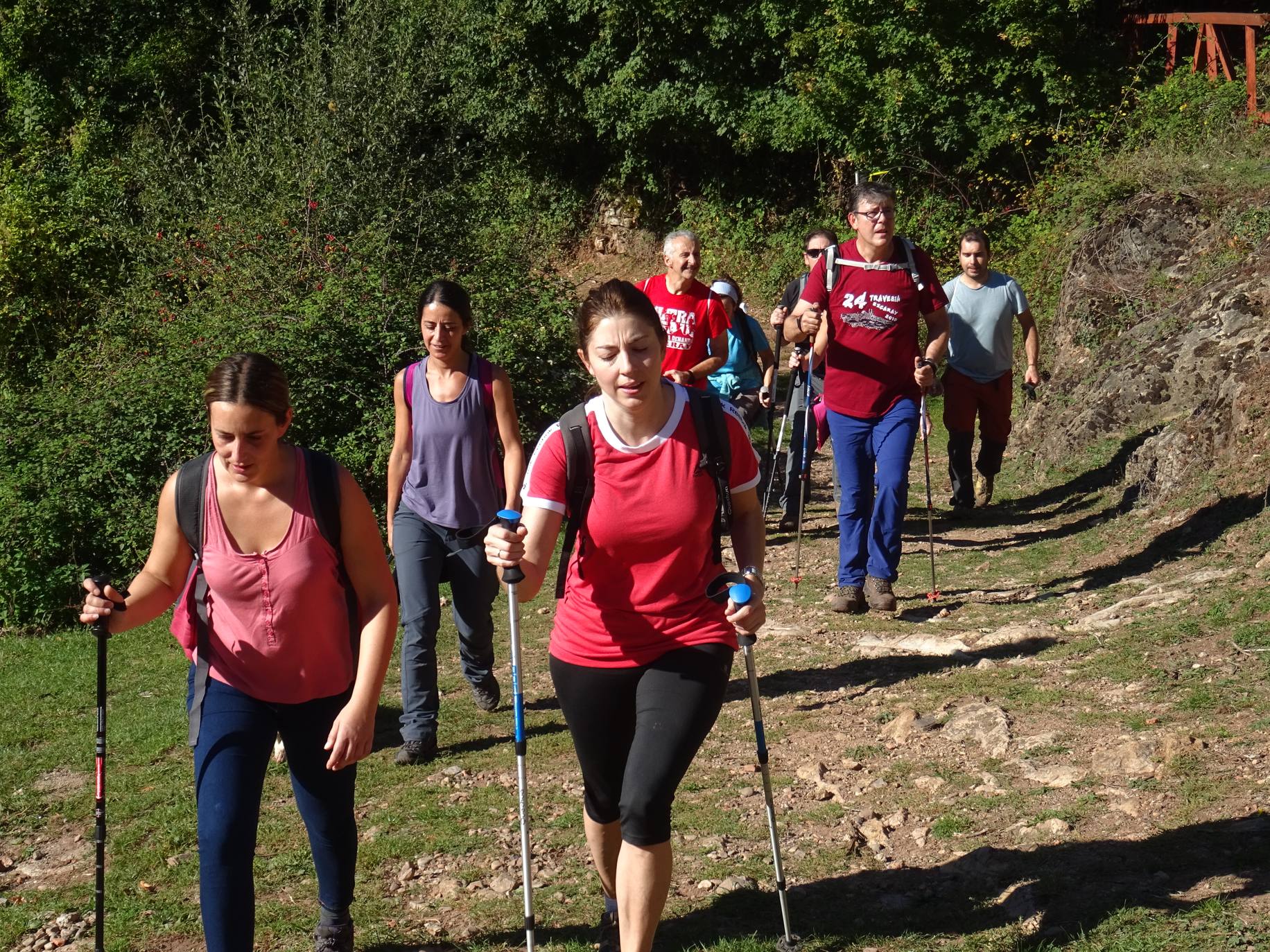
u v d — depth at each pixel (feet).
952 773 14.38
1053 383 34.01
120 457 28.86
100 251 48.32
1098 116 52.24
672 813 14.10
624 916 9.58
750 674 10.88
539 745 17.13
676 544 9.91
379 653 10.24
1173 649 17.12
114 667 22.99
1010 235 54.13
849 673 18.67
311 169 45.01
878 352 21.15
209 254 43.09
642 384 9.63
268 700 10.43
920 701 16.90
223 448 9.79
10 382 43.39
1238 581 19.11
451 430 16.69
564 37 73.87
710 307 24.52
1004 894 11.44
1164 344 29.91
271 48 56.03
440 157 50.60
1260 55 48.44
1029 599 21.65
